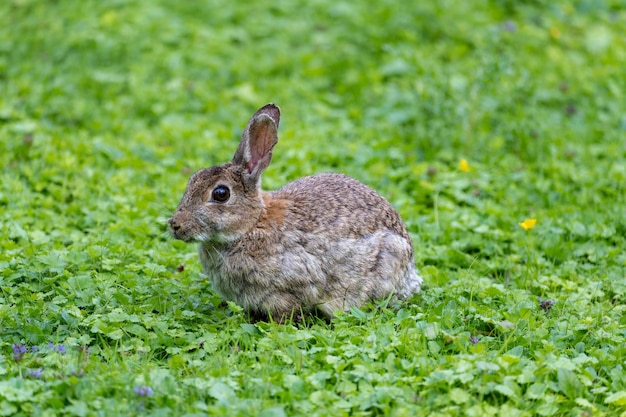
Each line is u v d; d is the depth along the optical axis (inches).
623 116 744.3
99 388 357.4
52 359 382.3
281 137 683.4
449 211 592.7
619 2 930.1
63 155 624.4
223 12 874.1
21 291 449.4
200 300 461.1
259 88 775.1
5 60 801.6
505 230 562.6
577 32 885.8
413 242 541.0
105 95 752.3
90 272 473.7
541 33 854.5
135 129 708.0
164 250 523.5
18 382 356.2
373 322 423.8
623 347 410.0
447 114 706.8
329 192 461.1
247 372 378.6
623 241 557.3
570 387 371.6
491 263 523.5
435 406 357.1
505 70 712.4
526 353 408.2
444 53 820.6
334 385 373.4
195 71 791.7
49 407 348.5
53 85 752.3
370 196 468.4
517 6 909.8
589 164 673.6
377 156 655.8
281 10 883.4
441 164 666.2
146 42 823.1
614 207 592.4
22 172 608.1
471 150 686.5
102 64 800.3
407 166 655.1
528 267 511.2
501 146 689.6
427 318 426.3
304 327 431.5
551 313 458.0
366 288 450.9
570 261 530.0
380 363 383.2
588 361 392.5
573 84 789.2
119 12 869.8
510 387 364.8
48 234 539.5
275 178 613.3
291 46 838.5
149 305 442.3
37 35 828.0
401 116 725.9
